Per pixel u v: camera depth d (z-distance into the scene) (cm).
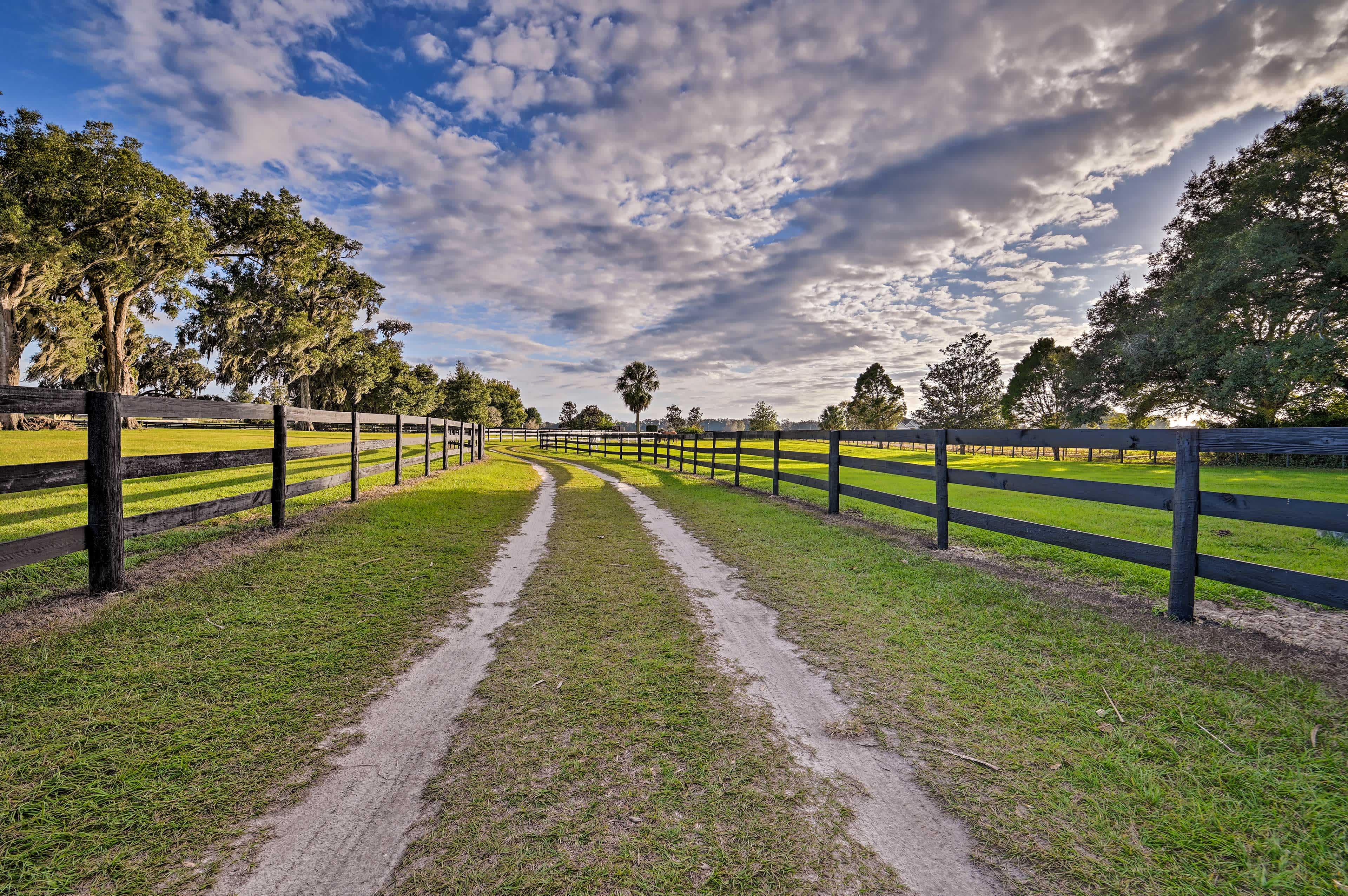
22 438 1559
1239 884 165
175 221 2438
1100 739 242
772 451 1098
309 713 268
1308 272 2234
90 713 253
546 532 732
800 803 207
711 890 168
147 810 197
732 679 311
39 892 162
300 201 3262
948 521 597
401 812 202
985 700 280
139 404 416
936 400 5391
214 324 3412
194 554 491
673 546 648
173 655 314
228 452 516
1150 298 3069
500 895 165
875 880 171
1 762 215
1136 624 371
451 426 1530
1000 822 195
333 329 3981
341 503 777
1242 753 228
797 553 596
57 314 2561
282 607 395
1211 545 610
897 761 233
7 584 392
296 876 172
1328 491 1084
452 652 347
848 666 324
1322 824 187
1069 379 3459
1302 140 2142
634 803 207
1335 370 2127
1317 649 328
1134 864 174
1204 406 2858
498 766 229
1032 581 475
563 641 367
